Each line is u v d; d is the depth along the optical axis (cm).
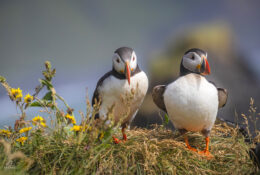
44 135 653
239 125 775
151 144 625
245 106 1233
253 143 687
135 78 676
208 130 680
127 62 648
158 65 1354
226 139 708
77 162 584
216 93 664
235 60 1380
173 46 1416
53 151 609
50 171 580
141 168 595
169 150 629
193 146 708
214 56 1362
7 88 643
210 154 643
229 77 1316
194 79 653
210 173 595
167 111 688
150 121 1104
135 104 704
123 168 584
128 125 731
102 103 700
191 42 1396
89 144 601
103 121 609
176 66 1332
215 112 668
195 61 670
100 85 696
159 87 684
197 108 643
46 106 690
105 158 604
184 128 693
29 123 654
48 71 704
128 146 620
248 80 1322
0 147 606
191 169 604
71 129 646
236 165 586
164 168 589
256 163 591
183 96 645
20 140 627
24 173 563
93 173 574
